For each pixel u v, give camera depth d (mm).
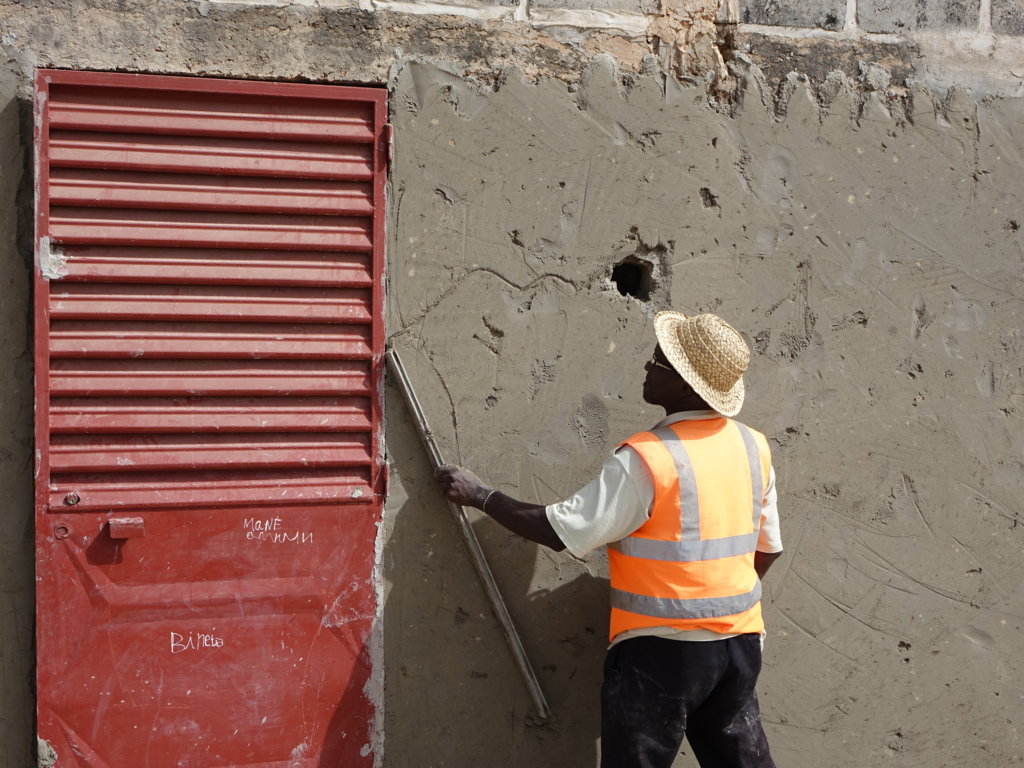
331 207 2709
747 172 3016
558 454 2945
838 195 3070
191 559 2662
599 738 3002
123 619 2631
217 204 2639
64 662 2600
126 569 2625
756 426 3051
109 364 2594
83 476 2588
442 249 2842
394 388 2824
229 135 2650
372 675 2818
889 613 3145
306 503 2721
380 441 2775
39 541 2564
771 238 3039
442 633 2885
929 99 3105
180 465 2621
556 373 2934
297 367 2711
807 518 3098
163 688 2668
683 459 2471
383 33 2785
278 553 2723
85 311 2559
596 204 2932
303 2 2734
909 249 3117
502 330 2893
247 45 2703
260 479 2695
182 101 2641
